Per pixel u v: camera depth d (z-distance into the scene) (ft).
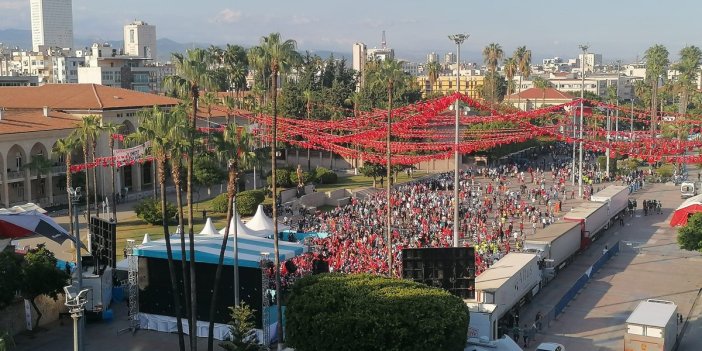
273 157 153.17
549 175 443.73
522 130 314.96
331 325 114.42
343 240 228.22
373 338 112.27
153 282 164.04
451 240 231.09
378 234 243.81
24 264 151.43
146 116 150.71
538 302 190.60
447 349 115.65
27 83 650.02
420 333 112.57
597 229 269.23
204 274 160.15
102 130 282.15
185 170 313.12
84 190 333.21
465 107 496.23
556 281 213.05
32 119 331.57
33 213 186.70
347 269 190.39
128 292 175.63
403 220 269.23
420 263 144.15
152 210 272.10
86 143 281.95
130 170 363.76
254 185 331.77
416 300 117.29
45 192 328.90
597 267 226.17
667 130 429.38
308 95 467.52
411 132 271.90
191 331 140.15
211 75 156.56
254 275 154.81
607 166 426.10
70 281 161.79
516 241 232.53
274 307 161.27
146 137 142.82
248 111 438.81
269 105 457.27
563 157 534.78
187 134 143.13
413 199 306.14
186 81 154.51
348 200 334.44
